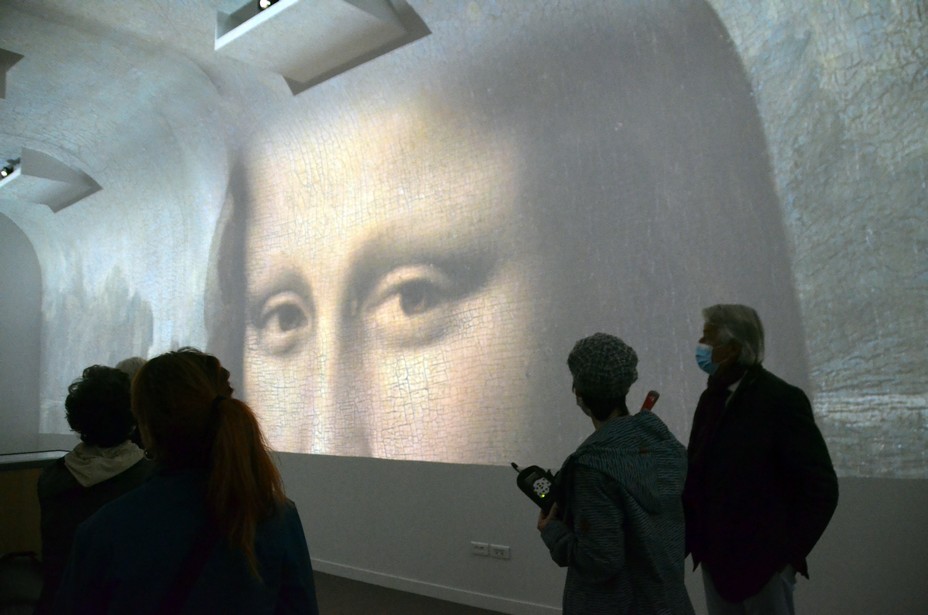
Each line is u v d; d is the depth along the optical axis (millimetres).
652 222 3494
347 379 5070
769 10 2932
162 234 7051
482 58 3984
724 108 3215
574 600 1635
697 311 3312
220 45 4246
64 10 4598
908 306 2633
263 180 5750
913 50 2572
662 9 3252
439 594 4262
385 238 4859
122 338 7688
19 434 9055
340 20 3934
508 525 3977
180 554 1090
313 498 5164
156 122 6125
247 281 5953
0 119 6301
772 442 1827
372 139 4816
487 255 4234
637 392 3508
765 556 1755
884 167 2682
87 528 1101
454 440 4344
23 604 2137
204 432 1172
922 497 2598
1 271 9102
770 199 3062
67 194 7879
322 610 4121
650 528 1575
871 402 2730
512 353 4074
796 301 2967
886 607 2674
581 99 3732
